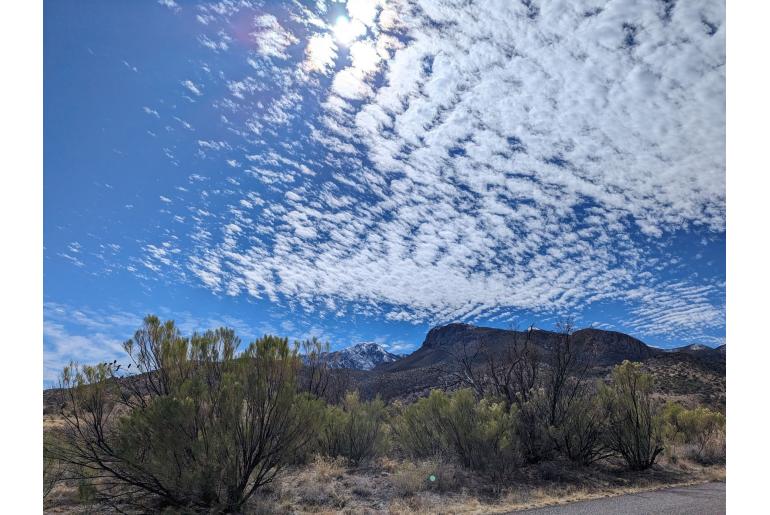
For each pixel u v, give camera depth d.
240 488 8.41
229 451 8.20
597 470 13.55
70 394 8.28
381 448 14.22
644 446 13.80
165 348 9.11
